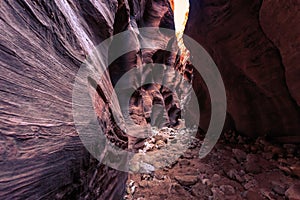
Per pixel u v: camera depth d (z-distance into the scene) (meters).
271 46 3.30
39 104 1.06
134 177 3.50
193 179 3.19
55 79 1.31
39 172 0.96
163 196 2.81
